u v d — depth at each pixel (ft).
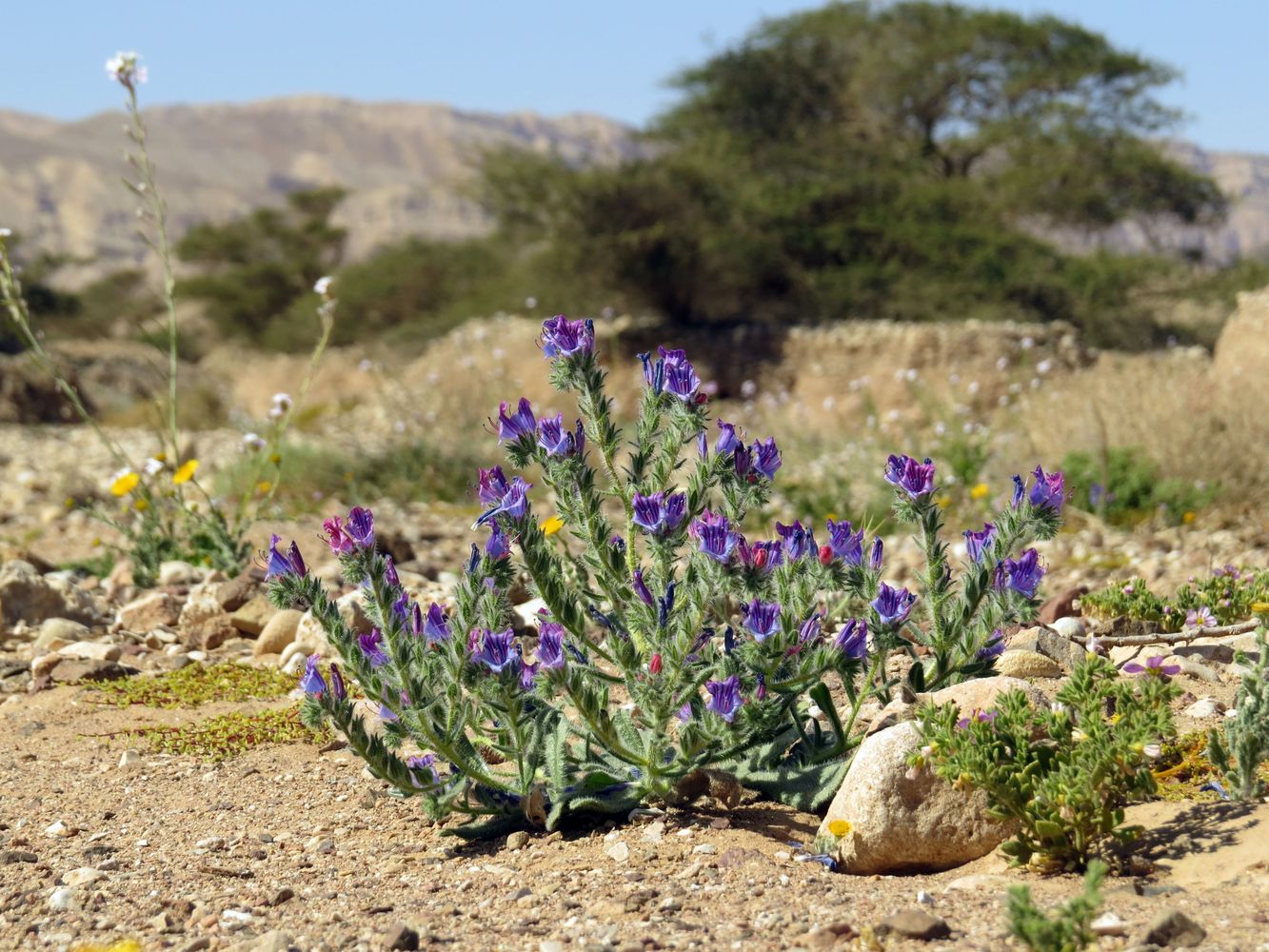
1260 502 32.14
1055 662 14.38
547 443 11.27
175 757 14.87
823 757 11.52
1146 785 9.32
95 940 9.33
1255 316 53.83
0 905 10.14
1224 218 121.29
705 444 11.35
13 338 119.14
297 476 40.65
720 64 125.90
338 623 10.85
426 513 37.01
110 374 108.06
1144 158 115.65
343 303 119.24
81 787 13.83
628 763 11.39
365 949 8.66
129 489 25.48
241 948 8.73
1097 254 102.22
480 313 103.86
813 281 94.84
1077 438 36.68
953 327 78.07
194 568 24.86
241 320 145.07
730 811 11.34
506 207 93.61
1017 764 9.49
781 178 111.55
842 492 34.73
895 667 14.83
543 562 11.07
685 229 89.81
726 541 10.31
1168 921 7.58
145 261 290.56
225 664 18.78
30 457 60.95
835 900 9.11
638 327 91.66
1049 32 122.11
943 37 122.01
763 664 10.65
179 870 10.93
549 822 10.96
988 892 9.02
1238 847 9.04
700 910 9.13
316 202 153.48
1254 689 9.86
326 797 13.12
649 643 11.30
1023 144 118.73
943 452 37.86
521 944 8.63
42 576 22.22
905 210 101.96
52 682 18.19
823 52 127.34
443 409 59.82
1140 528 30.73
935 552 11.74
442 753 10.80
